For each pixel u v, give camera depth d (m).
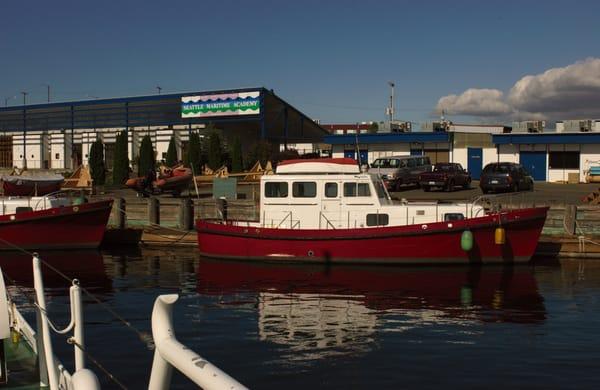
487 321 11.42
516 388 7.89
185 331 10.60
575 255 19.52
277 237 17.94
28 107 58.78
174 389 7.45
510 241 17.17
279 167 18.53
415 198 28.64
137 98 54.00
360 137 44.53
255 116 49.78
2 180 23.27
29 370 4.98
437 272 16.58
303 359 9.04
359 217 17.77
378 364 8.80
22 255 20.38
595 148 38.66
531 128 42.69
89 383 2.29
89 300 13.27
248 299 13.35
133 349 9.27
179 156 52.47
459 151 42.41
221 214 22.27
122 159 38.59
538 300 13.31
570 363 8.91
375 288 14.52
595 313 12.09
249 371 8.49
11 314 5.77
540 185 36.69
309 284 15.03
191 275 16.48
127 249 22.22
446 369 8.62
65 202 22.61
